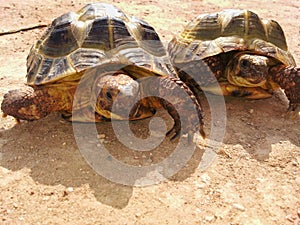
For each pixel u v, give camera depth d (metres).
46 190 0.29
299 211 0.28
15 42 0.58
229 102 0.43
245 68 0.39
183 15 0.76
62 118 0.37
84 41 0.33
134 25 0.36
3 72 0.48
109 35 0.34
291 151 0.35
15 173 0.30
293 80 0.39
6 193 0.28
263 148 0.35
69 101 0.34
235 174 0.32
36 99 0.33
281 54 0.41
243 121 0.39
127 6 0.79
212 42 0.41
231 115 0.40
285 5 0.90
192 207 0.28
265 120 0.40
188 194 0.29
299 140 0.37
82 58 0.32
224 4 0.86
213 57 0.41
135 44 0.34
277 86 0.42
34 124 0.36
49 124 0.36
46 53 0.35
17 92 0.33
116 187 0.29
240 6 0.86
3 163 0.31
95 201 0.28
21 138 0.34
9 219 0.26
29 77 0.34
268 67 0.40
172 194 0.29
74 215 0.27
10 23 0.65
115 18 0.35
